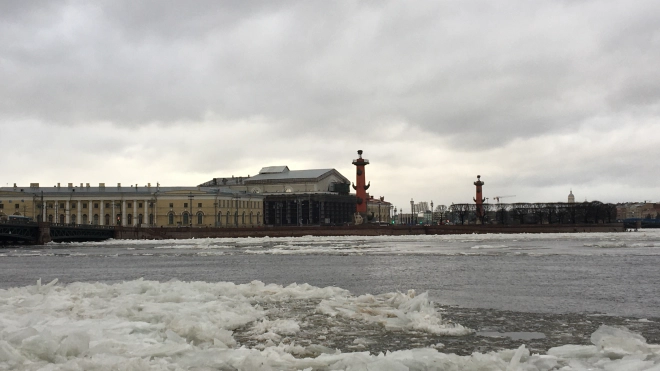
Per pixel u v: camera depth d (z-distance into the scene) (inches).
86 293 1363.2
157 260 3221.0
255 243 5246.1
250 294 1445.6
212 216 7652.6
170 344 855.7
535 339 998.4
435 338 1005.8
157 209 7603.4
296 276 2176.4
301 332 1051.9
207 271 2460.6
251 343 968.3
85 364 736.3
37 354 788.0
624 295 1545.3
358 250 3811.5
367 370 733.3
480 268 2374.5
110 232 6284.5
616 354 821.2
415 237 6220.5
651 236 5984.3
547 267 2391.7
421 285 1807.3
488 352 879.1
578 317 1210.6
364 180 7564.0
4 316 1056.8
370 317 1155.3
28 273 2504.9
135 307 1167.0
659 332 1051.9
